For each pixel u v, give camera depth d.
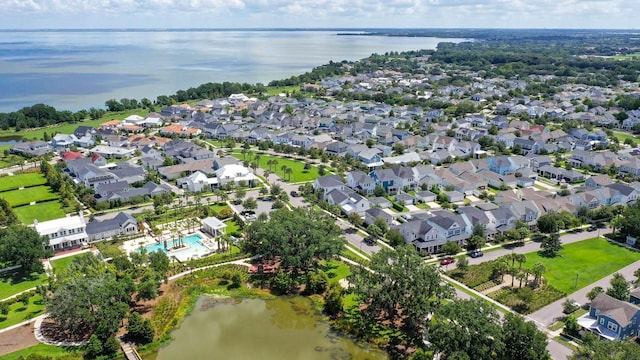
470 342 68.56
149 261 102.06
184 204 143.62
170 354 78.69
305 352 79.12
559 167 175.88
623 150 198.38
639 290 87.81
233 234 122.12
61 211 138.12
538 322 84.88
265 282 100.00
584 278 100.69
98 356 76.81
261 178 169.88
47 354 76.50
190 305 92.44
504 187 156.00
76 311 79.06
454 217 119.81
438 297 83.00
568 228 127.44
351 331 84.00
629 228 117.69
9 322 85.38
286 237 99.62
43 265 104.62
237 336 83.56
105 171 161.50
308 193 148.00
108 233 120.75
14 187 157.62
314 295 95.75
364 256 111.44
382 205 139.62
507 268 97.44
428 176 160.25
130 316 82.25
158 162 179.38
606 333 79.62
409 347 79.12
